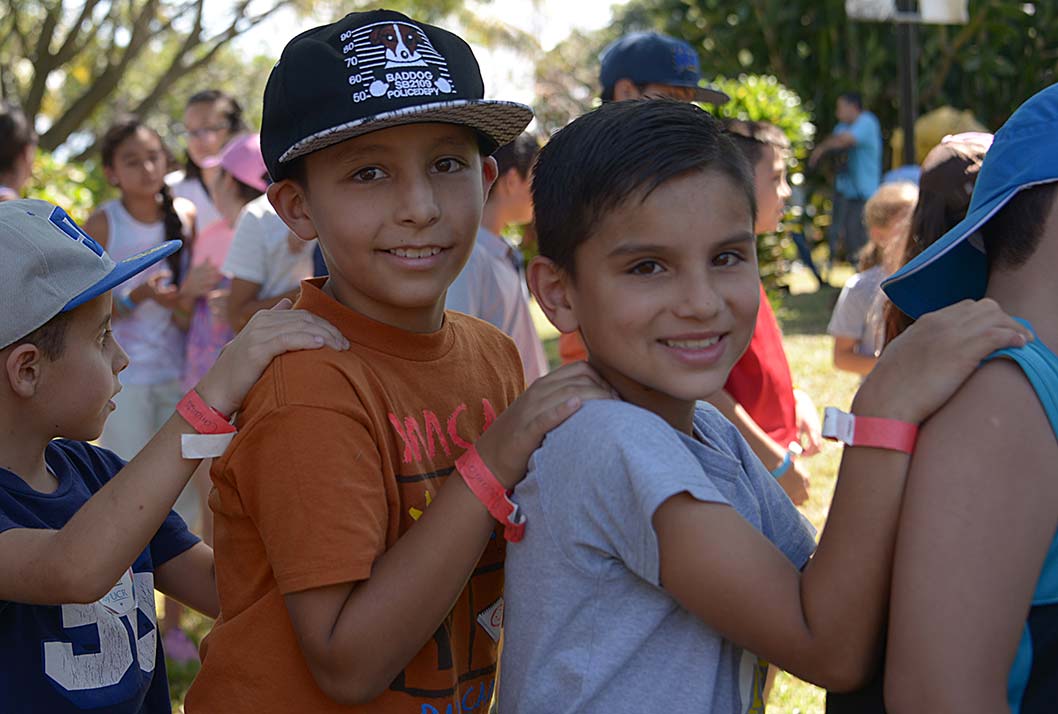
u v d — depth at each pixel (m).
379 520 1.60
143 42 16.30
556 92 20.95
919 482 1.34
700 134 1.52
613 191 1.49
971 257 1.63
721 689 1.52
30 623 1.82
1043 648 1.33
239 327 4.18
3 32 17.77
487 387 1.93
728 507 1.44
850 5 7.36
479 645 1.79
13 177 4.74
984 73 12.36
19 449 1.89
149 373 4.62
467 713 1.78
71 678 1.85
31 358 1.85
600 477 1.46
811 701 3.60
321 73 1.69
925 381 1.37
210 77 22.94
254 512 1.63
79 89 20.83
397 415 1.72
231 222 4.73
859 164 11.45
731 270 1.54
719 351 1.54
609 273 1.53
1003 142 1.48
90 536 1.66
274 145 1.77
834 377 7.88
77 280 1.88
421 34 1.74
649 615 1.49
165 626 4.29
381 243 1.72
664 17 13.30
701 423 1.74
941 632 1.29
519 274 3.69
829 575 1.39
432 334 1.84
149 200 4.82
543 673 1.53
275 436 1.59
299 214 1.84
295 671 1.64
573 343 3.35
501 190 3.64
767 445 2.87
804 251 12.24
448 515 1.56
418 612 1.54
